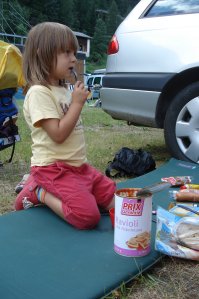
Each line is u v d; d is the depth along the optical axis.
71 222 2.16
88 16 58.28
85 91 2.20
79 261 1.79
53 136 2.19
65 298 1.52
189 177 3.05
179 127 3.56
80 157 2.33
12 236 2.04
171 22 3.56
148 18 3.71
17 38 31.52
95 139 5.30
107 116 9.09
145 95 3.63
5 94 3.34
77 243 1.98
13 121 3.49
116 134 5.96
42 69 2.24
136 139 5.44
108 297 1.56
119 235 1.85
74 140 2.31
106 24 59.06
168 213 2.00
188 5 3.55
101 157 4.08
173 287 1.66
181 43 3.46
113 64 3.88
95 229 2.16
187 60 3.41
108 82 3.90
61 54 2.22
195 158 3.54
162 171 3.32
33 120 2.18
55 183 2.21
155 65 3.57
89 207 2.13
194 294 1.61
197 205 2.46
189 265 1.84
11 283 1.61
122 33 3.82
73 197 2.15
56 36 2.19
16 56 3.32
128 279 1.67
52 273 1.69
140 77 3.64
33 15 46.59
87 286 1.60
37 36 2.22
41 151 2.28
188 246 1.86
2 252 1.87
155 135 5.97
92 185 2.35
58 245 1.95
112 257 1.83
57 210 2.24
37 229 2.12
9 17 36.72
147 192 1.84
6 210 2.62
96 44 57.09
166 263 1.86
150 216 1.85
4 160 3.90
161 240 1.89
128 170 3.41
